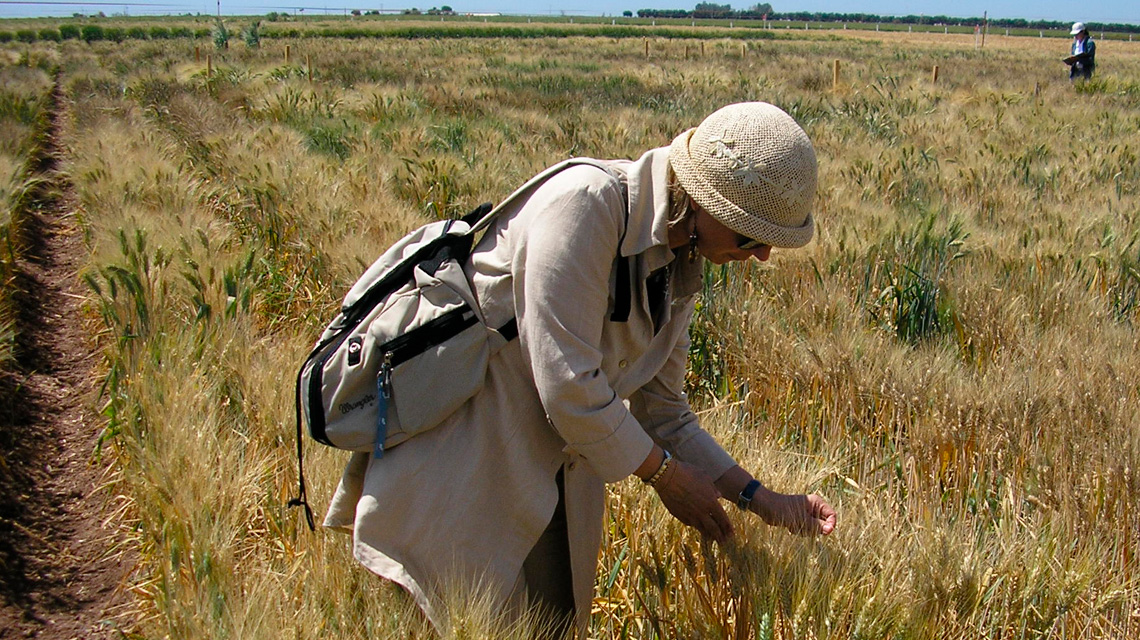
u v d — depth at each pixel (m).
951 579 1.96
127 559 3.13
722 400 3.50
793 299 4.47
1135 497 2.63
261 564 2.55
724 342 3.92
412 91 15.95
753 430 3.29
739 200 1.62
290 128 10.20
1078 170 8.80
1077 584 2.14
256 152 8.05
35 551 3.19
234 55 32.16
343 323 1.93
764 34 78.06
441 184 7.00
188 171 8.23
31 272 6.46
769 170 1.59
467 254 1.86
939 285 4.52
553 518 2.07
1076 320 4.32
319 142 9.80
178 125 12.12
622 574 2.49
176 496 2.52
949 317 4.42
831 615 1.78
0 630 2.76
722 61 31.92
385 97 14.67
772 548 1.91
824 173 7.86
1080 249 5.45
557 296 1.67
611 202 1.69
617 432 1.76
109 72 26.94
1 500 3.46
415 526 1.83
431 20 122.56
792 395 3.60
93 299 5.34
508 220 1.82
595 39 58.47
